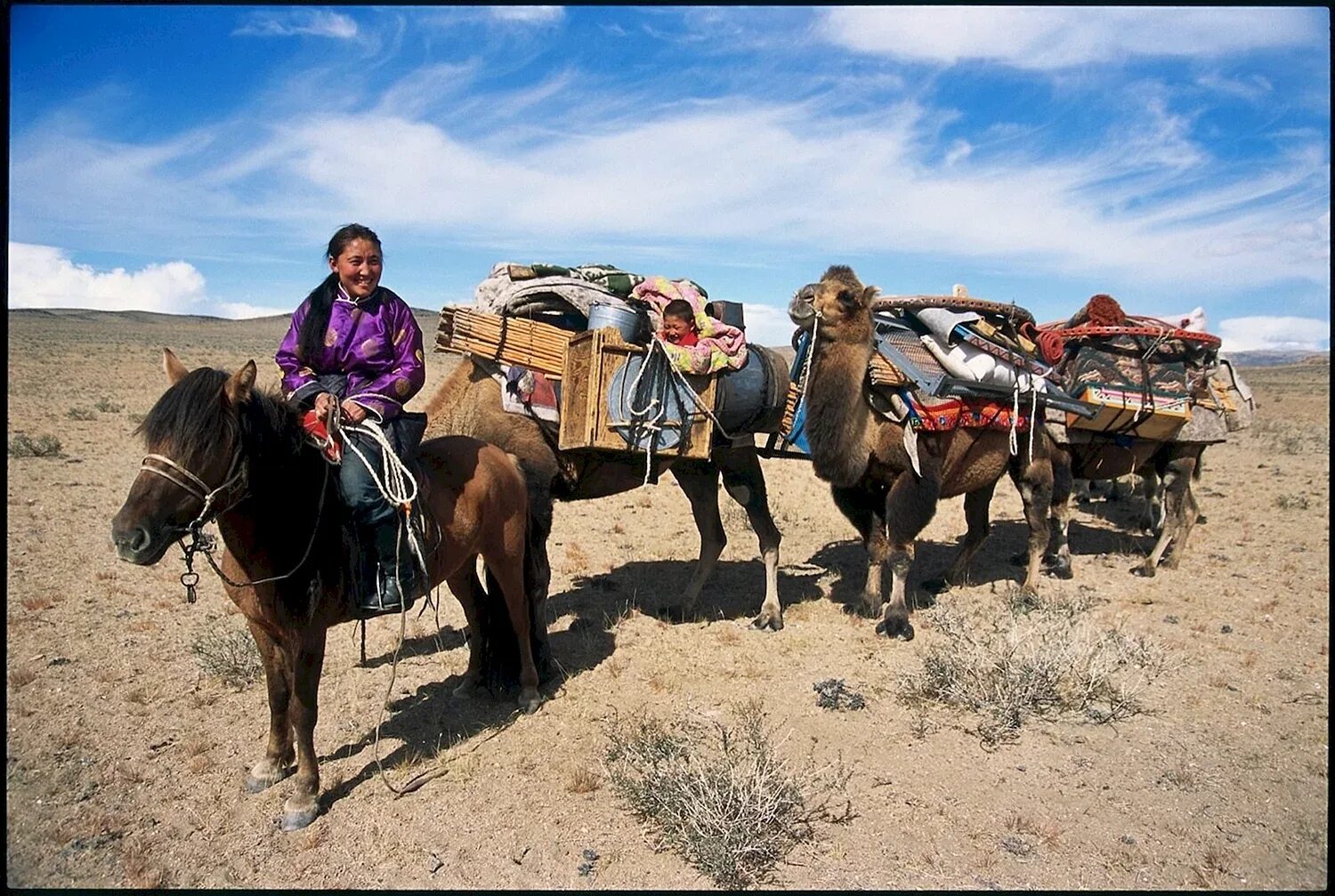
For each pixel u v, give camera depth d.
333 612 5.11
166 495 4.25
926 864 4.86
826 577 10.52
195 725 6.37
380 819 5.24
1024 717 6.70
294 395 5.09
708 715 6.68
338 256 5.20
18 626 8.12
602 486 7.62
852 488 8.79
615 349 6.76
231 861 4.84
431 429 7.06
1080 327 10.46
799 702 6.95
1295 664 7.93
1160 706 6.97
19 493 13.54
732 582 10.14
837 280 7.79
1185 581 10.72
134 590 9.22
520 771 5.81
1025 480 9.70
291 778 5.64
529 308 7.18
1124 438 10.81
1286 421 38.03
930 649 7.77
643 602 9.34
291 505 4.78
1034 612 8.64
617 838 5.09
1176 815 5.39
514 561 6.45
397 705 6.80
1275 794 5.65
